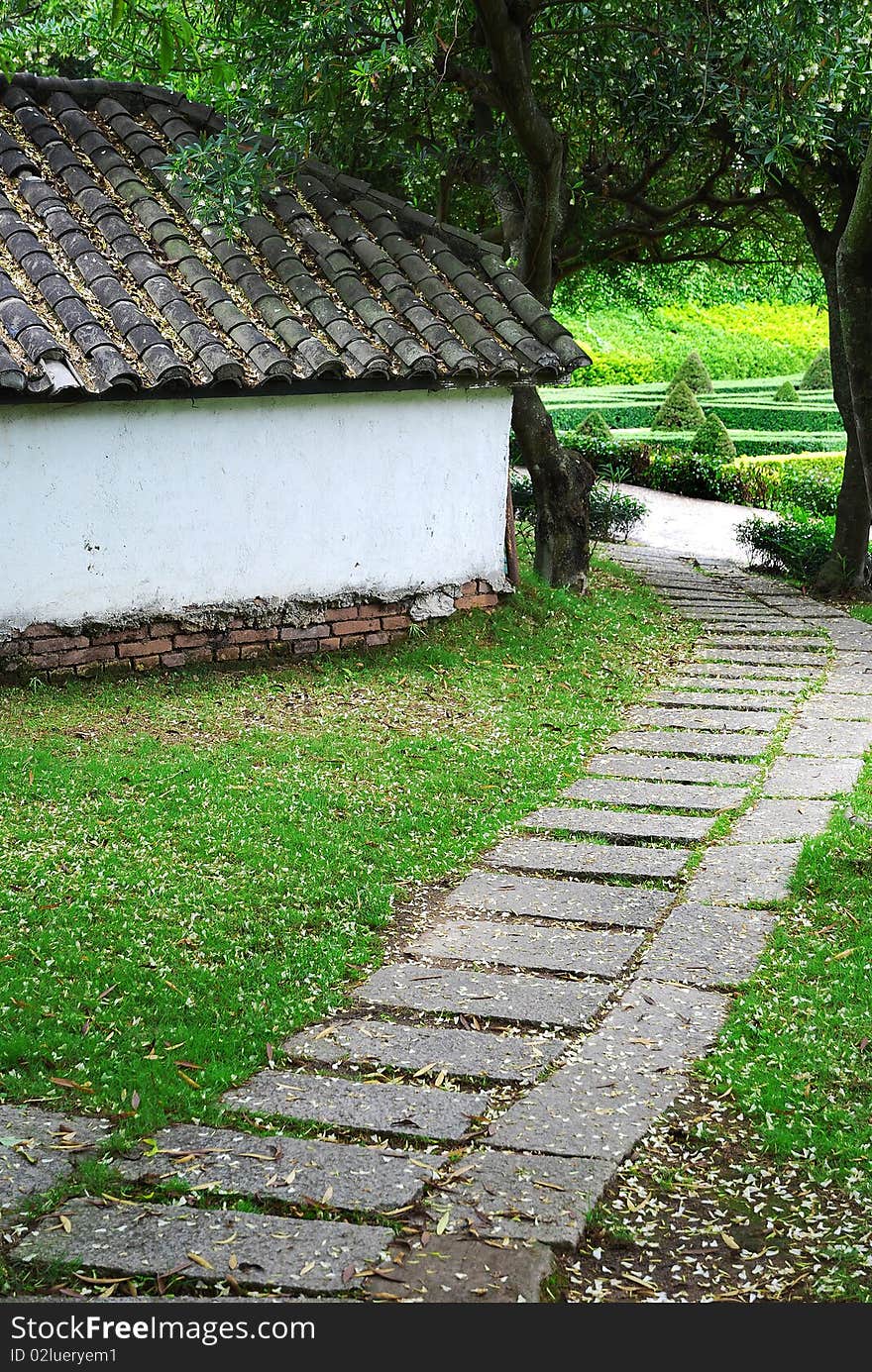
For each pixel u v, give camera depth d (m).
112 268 8.88
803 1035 4.58
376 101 10.78
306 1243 3.29
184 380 8.12
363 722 8.34
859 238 4.93
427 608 10.15
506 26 9.64
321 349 8.80
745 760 8.23
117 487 8.27
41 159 9.80
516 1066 4.40
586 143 13.95
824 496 23.39
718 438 30.08
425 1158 3.76
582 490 12.51
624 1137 3.93
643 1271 3.34
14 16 8.49
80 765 6.94
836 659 11.21
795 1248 3.45
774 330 50.19
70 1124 3.86
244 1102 4.09
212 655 8.97
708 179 14.05
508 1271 3.21
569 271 15.20
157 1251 3.23
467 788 7.40
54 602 8.13
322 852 6.19
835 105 9.09
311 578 9.37
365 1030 4.65
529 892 6.08
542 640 10.66
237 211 9.07
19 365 7.52
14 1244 3.24
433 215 14.98
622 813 7.14
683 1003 4.88
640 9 10.83
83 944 5.05
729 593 14.61
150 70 13.16
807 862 6.20
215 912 5.43
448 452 10.08
